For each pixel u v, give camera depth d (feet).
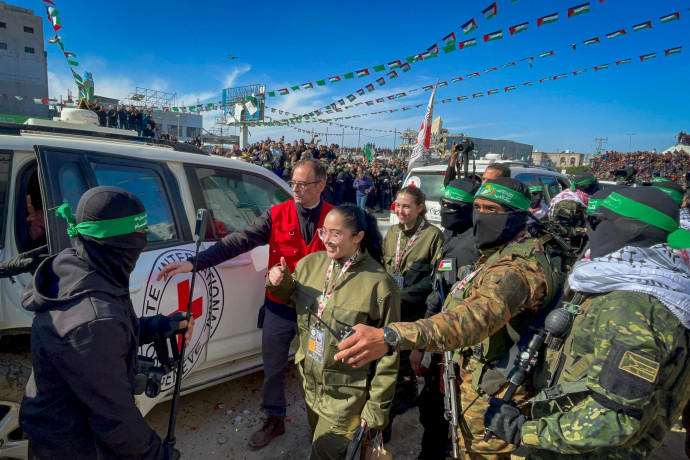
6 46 91.86
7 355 6.26
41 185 5.94
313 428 6.96
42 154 6.18
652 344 3.59
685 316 3.72
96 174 6.94
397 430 9.46
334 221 6.04
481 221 5.62
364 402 6.23
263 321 8.16
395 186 52.75
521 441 4.50
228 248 7.77
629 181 17.93
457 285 6.32
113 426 3.71
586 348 4.24
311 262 7.01
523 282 4.76
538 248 5.22
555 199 13.79
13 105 93.97
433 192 21.89
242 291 8.87
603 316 3.95
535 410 4.63
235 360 9.17
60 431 3.82
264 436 8.23
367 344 4.22
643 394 3.54
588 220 4.64
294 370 11.35
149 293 6.98
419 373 7.88
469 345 4.42
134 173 7.56
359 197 45.68
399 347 4.24
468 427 5.80
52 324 3.69
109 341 3.72
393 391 5.98
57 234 5.89
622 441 3.60
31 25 94.22
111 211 3.87
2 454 6.07
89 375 3.60
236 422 9.00
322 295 6.50
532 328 5.06
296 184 7.84
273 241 8.23
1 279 6.07
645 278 3.82
